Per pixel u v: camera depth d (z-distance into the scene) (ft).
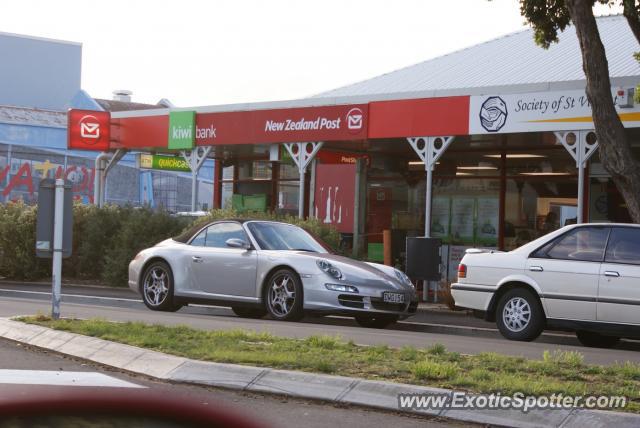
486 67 74.95
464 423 20.24
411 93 62.49
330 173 68.64
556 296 37.65
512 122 57.82
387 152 79.41
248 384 23.61
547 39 54.34
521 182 73.10
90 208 75.92
